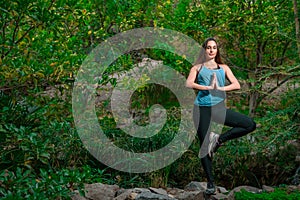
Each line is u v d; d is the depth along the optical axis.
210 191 5.10
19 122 4.88
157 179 6.04
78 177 4.23
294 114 6.61
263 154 6.66
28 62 4.33
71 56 5.11
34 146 4.00
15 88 4.66
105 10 6.17
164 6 6.70
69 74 5.17
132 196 5.12
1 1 3.91
